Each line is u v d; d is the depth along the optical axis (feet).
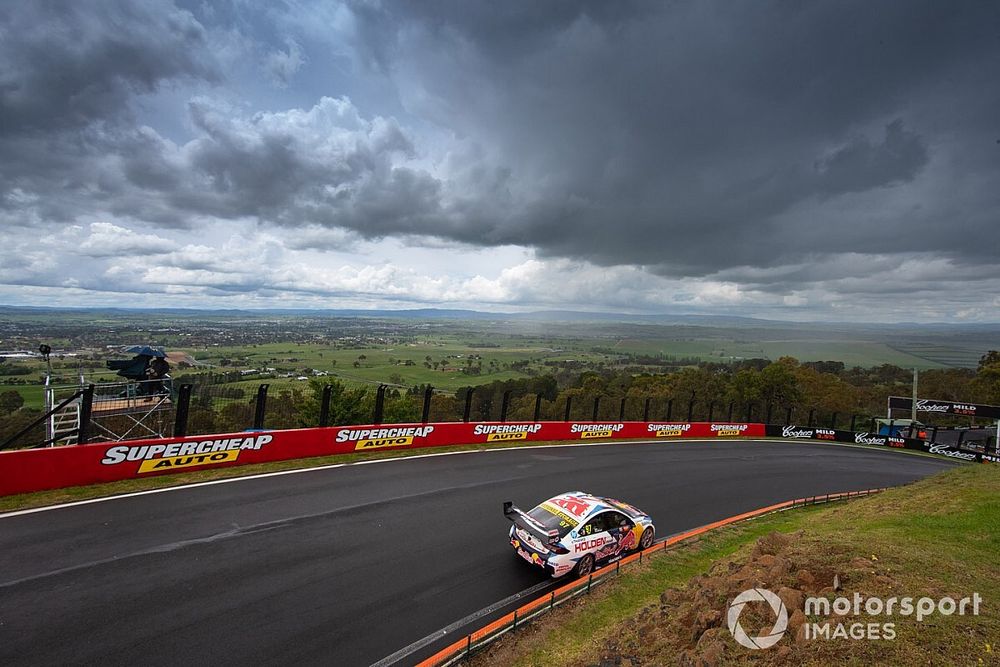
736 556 32.58
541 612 28.12
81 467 41.39
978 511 34.94
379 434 64.28
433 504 45.39
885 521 36.81
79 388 56.18
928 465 100.78
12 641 22.34
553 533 32.30
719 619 21.20
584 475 62.54
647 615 24.59
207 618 25.38
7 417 60.70
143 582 28.02
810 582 22.41
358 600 28.35
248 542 34.19
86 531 33.47
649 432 105.81
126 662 21.77
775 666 17.51
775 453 98.63
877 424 147.64
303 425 108.78
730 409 126.52
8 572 27.73
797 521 48.60
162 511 37.99
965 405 134.21
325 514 40.50
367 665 23.03
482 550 36.47
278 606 27.02
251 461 52.31
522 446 79.05
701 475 69.87
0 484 37.35
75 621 24.11
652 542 40.68
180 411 48.88
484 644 24.68
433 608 28.32
